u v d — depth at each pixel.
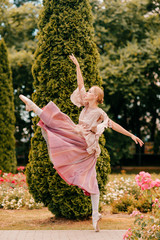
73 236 4.47
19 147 20.34
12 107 12.23
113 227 5.25
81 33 5.95
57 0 6.04
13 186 8.92
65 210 5.80
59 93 5.82
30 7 19.38
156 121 22.84
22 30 19.44
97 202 4.29
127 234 3.74
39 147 5.84
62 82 5.81
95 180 4.32
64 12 5.94
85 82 5.95
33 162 5.91
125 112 20.45
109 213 6.92
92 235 4.52
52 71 5.87
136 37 18.02
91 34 6.14
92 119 4.34
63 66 5.82
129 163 23.12
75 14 5.96
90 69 5.99
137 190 8.20
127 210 6.98
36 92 6.03
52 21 5.96
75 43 5.91
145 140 23.67
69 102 5.77
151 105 19.81
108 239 4.29
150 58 15.95
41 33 6.10
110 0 17.61
